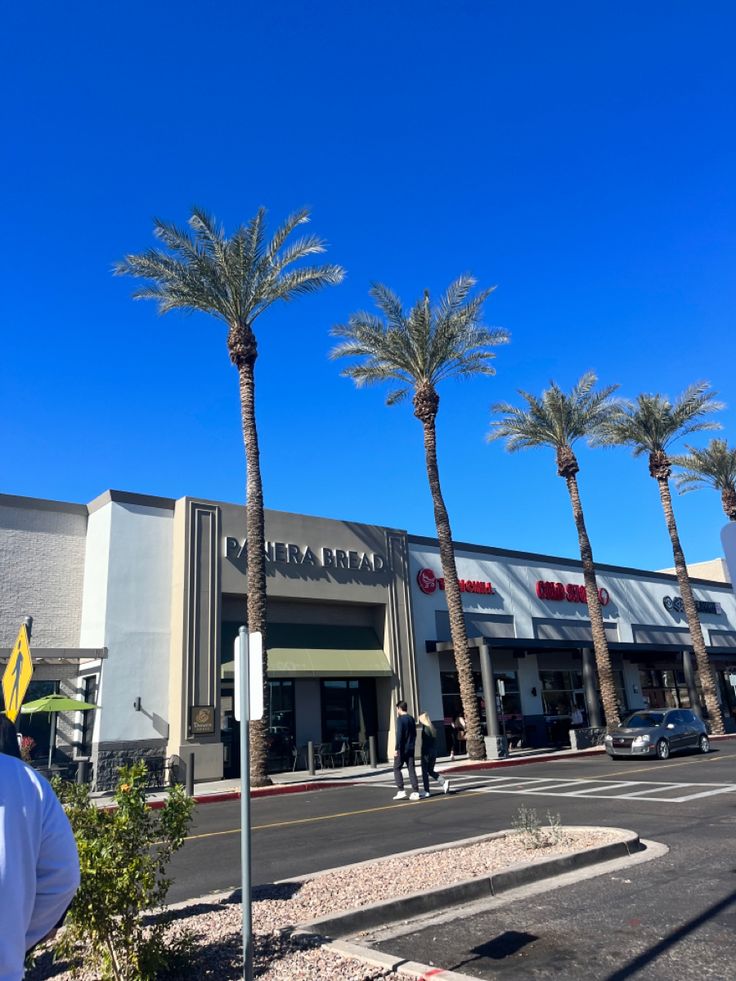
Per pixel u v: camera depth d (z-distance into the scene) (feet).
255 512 66.23
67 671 70.54
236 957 16.28
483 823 35.88
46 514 71.77
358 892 21.16
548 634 107.55
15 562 69.00
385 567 88.48
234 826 40.75
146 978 14.53
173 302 69.51
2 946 5.59
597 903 20.31
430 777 63.62
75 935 14.67
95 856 14.80
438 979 14.89
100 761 63.05
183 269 68.28
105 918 14.43
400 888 21.25
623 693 119.65
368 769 74.28
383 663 84.33
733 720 130.93
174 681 68.23
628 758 73.51
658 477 109.19
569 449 99.71
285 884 23.03
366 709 84.53
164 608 70.38
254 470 67.51
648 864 24.82
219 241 68.23
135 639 67.56
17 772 6.30
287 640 78.59
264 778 61.21
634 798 42.34
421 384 83.97
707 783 48.26
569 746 94.73
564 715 105.29
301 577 79.82
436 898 20.39
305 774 71.51
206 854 32.27
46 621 69.77
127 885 14.74
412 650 87.71
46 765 66.59
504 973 15.70
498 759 76.38
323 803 49.90
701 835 30.01
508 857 24.73
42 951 15.79
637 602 126.52
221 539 74.33
